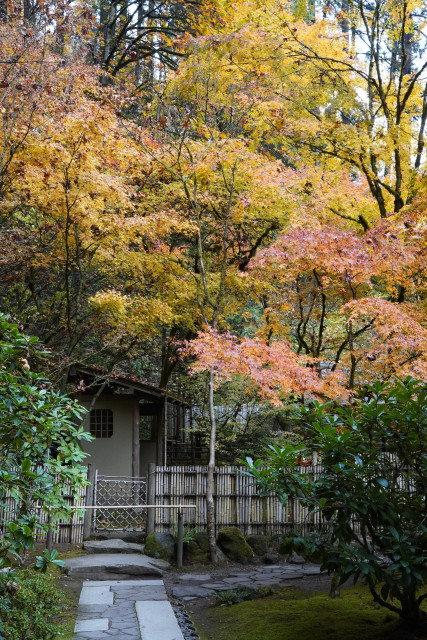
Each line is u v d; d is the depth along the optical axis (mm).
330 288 10859
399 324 8312
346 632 6344
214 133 11758
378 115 12164
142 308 12344
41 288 14297
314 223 9750
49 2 9977
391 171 12391
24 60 9797
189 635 6812
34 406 4793
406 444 5645
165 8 18719
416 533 5570
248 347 9492
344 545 5520
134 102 13875
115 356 14258
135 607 7691
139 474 16000
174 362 16656
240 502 11523
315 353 11430
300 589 8742
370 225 12242
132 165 11836
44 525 4984
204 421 16766
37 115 9797
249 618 7250
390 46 12992
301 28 11570
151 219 11305
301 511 11625
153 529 11188
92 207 10500
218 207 13500
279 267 9359
